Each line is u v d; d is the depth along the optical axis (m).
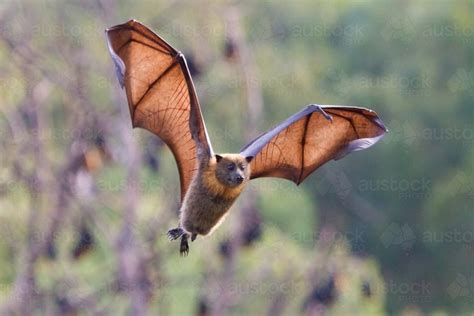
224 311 74.50
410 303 140.25
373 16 154.75
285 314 74.38
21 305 71.31
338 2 154.62
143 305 71.38
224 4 89.62
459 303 142.50
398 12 154.62
